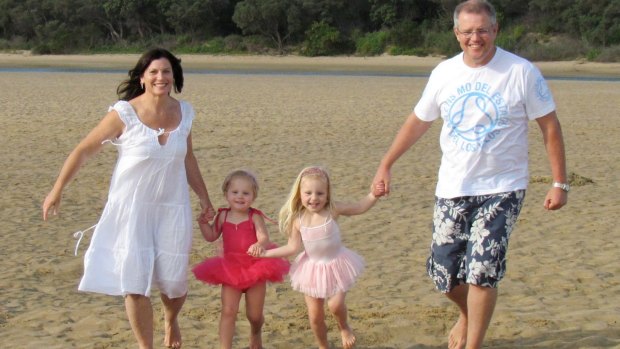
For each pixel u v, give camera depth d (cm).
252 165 1225
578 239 798
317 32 5456
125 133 456
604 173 1187
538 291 637
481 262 439
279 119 1831
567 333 535
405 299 614
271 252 471
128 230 449
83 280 446
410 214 912
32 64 4934
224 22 6072
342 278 473
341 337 532
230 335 470
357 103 2233
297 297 618
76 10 6119
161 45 5931
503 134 444
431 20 5634
